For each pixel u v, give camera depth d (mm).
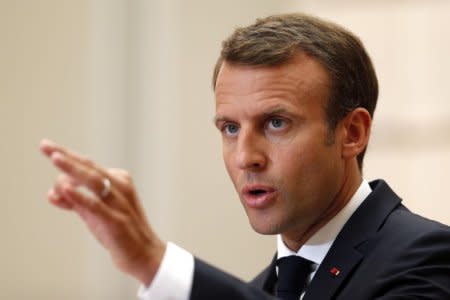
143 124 14828
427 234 5949
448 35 13617
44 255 14797
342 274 6012
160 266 4648
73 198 4309
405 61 13758
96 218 4422
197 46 14703
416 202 13539
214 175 14492
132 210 4547
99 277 14641
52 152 4285
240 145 6008
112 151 14852
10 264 14828
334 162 6238
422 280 5676
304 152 6012
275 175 5996
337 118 6238
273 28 6176
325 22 6402
